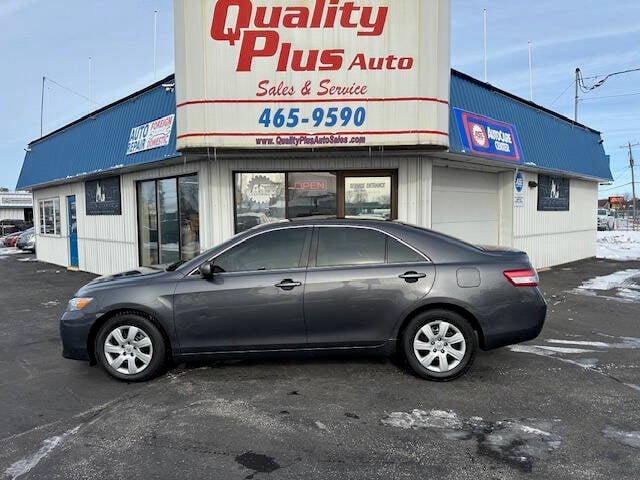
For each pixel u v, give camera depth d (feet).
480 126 32.78
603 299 32.24
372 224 17.31
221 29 26.96
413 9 27.07
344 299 16.34
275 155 29.55
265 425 13.38
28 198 184.34
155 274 17.30
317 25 26.99
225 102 27.14
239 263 16.96
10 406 15.06
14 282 43.96
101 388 16.46
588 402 14.84
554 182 49.19
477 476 10.78
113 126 39.14
